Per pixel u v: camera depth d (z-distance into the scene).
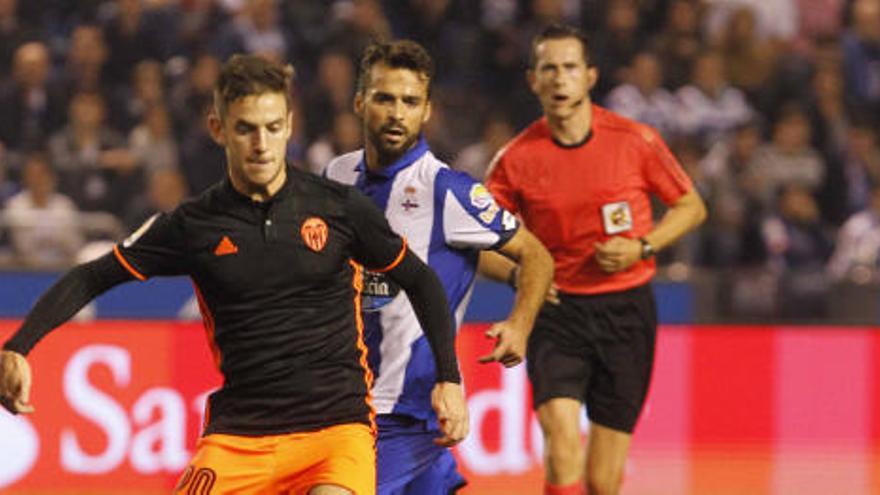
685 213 17.88
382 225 12.31
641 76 34.72
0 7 35.22
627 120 18.06
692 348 26.55
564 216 17.80
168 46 34.94
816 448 26.80
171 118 33.09
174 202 31.12
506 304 26.97
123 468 24.56
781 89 36.19
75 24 36.09
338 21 35.12
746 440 26.59
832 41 38.53
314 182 12.28
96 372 24.58
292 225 12.06
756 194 32.59
